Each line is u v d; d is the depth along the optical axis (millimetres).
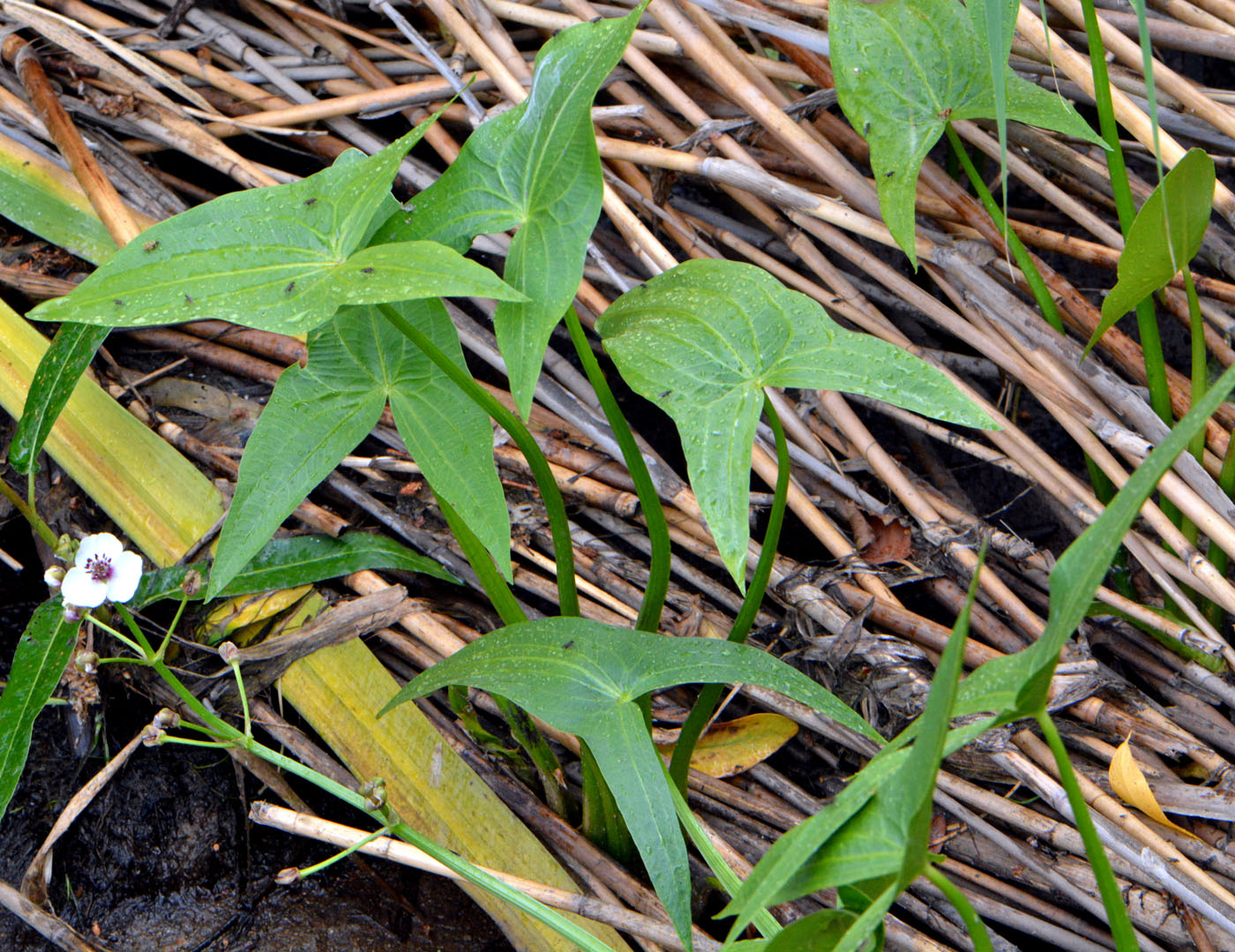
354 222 1408
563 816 1536
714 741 1556
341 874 1558
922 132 1503
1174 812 1519
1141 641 1577
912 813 1331
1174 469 1548
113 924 1541
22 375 1575
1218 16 1592
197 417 1619
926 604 1609
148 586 1518
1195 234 1479
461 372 1444
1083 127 1490
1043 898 1536
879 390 1412
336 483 1601
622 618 1582
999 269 1590
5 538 1609
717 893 1532
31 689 1476
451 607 1585
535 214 1426
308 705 1536
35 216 1617
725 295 1438
